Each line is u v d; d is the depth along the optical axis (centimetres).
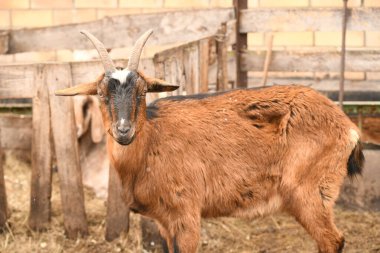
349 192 645
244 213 479
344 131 466
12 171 713
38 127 562
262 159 467
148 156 452
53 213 609
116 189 554
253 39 909
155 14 775
